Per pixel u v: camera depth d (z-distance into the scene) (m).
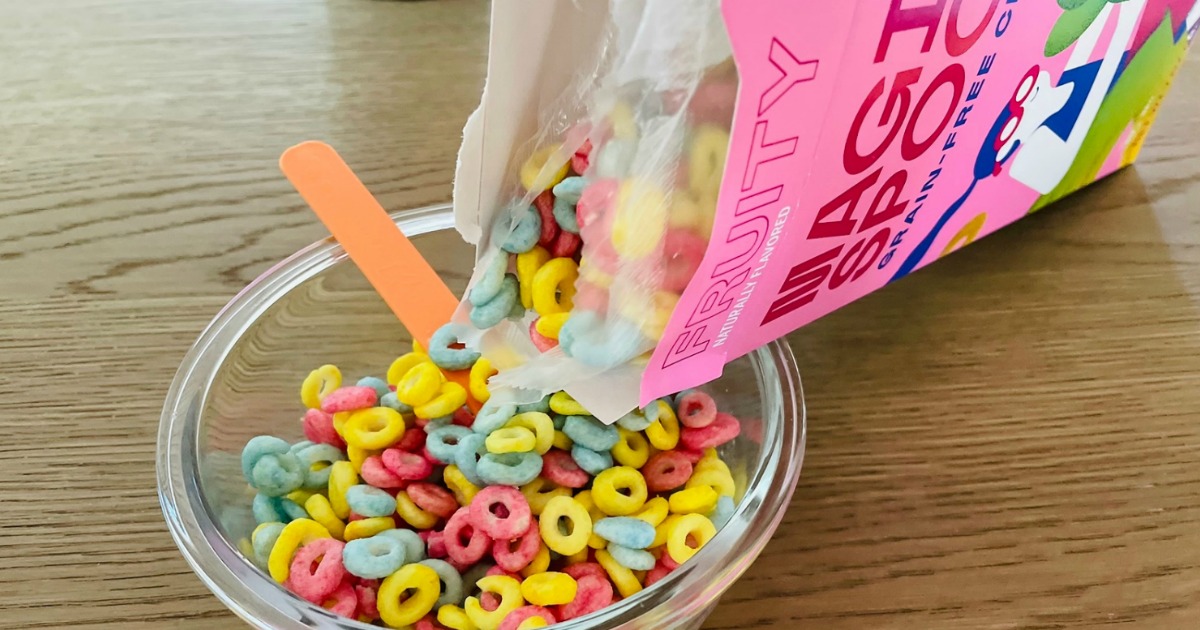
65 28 0.46
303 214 0.35
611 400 0.23
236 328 0.28
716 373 0.24
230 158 0.37
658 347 0.21
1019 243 0.34
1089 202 0.35
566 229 0.23
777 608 0.24
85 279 0.32
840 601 0.24
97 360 0.30
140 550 0.25
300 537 0.25
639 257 0.21
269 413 0.29
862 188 0.23
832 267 0.25
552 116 0.22
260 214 0.35
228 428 0.27
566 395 0.26
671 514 0.25
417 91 0.41
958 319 0.31
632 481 0.26
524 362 0.25
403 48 0.44
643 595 0.22
